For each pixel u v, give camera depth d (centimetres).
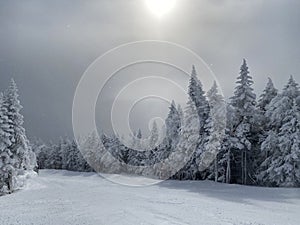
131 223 1246
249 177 3734
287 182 2872
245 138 3544
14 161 3466
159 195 2255
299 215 1451
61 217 1390
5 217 1410
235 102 3656
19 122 3584
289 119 3014
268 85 3944
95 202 1864
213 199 2056
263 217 1374
